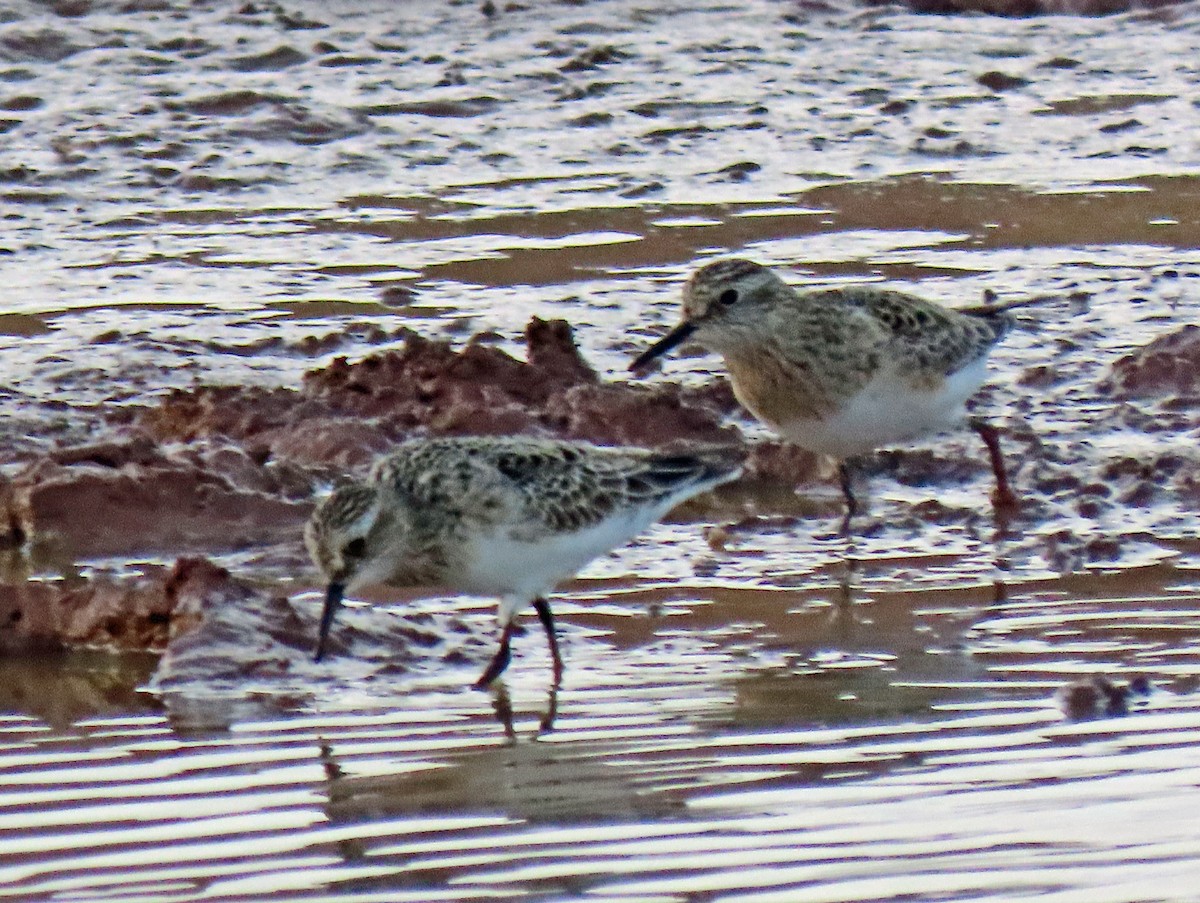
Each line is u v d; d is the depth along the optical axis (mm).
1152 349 16141
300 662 10961
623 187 21828
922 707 10141
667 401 15188
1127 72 26141
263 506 13773
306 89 25266
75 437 14977
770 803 8898
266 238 20203
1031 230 20047
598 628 11609
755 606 11914
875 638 11273
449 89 25375
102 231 20422
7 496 13602
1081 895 7840
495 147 23406
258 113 24250
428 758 9625
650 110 24734
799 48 27422
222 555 13211
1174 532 13062
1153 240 19672
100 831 8703
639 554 12945
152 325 17516
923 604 11836
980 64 26656
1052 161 22641
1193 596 11867
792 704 10242
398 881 8156
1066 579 12242
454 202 21422
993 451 13812
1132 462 13984
